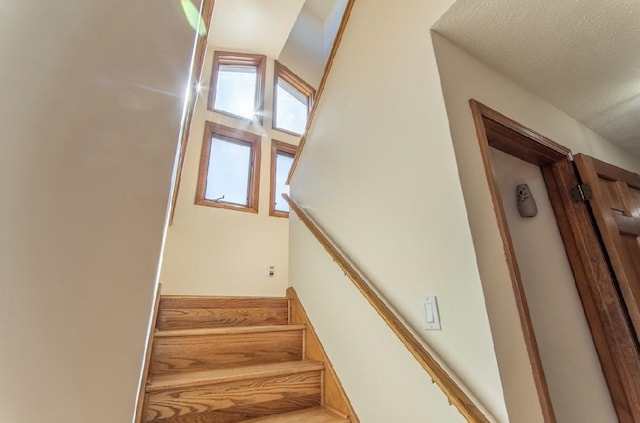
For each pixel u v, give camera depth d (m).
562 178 1.77
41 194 0.52
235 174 4.30
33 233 0.51
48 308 0.52
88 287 0.56
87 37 0.59
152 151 0.66
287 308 2.41
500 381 0.96
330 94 2.22
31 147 0.51
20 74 0.52
